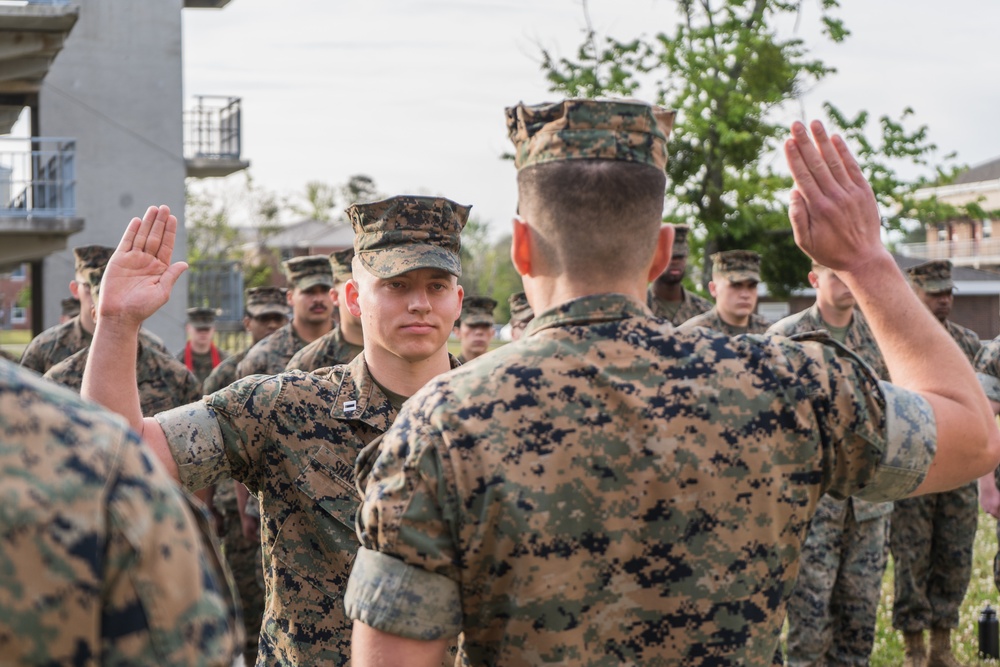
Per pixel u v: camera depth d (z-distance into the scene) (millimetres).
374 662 1941
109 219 17516
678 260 8508
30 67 15953
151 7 17516
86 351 6539
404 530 1916
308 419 3240
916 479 2086
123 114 17500
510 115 2133
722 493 1973
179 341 18109
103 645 1338
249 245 47156
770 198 18906
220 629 1410
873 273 2146
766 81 18750
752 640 1990
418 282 3334
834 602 6039
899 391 2094
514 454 1925
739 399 2020
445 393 1982
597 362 2006
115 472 1355
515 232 2127
